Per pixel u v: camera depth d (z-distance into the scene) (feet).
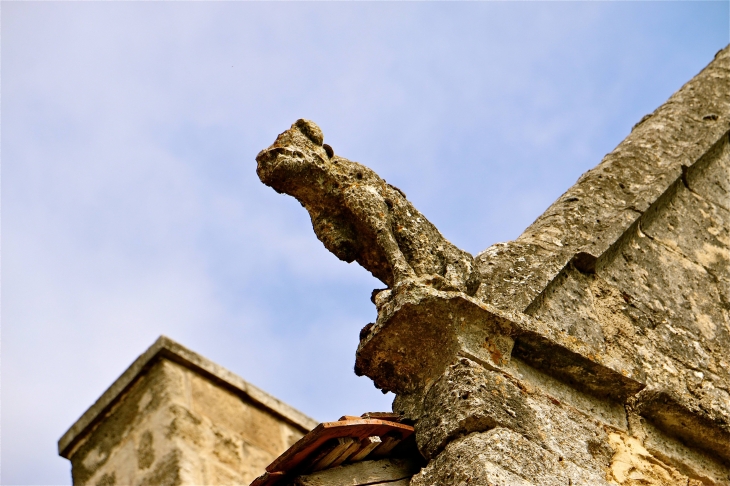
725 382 16.52
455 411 13.43
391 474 13.92
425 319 13.93
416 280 14.10
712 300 17.85
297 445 13.20
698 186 19.90
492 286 15.64
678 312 17.21
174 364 27.55
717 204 19.81
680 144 20.57
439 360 14.07
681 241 18.57
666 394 15.19
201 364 27.84
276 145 14.90
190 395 27.07
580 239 17.16
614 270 17.19
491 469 12.75
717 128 21.02
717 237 19.08
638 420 15.07
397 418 13.94
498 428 13.30
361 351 14.24
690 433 15.35
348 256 14.99
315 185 14.93
